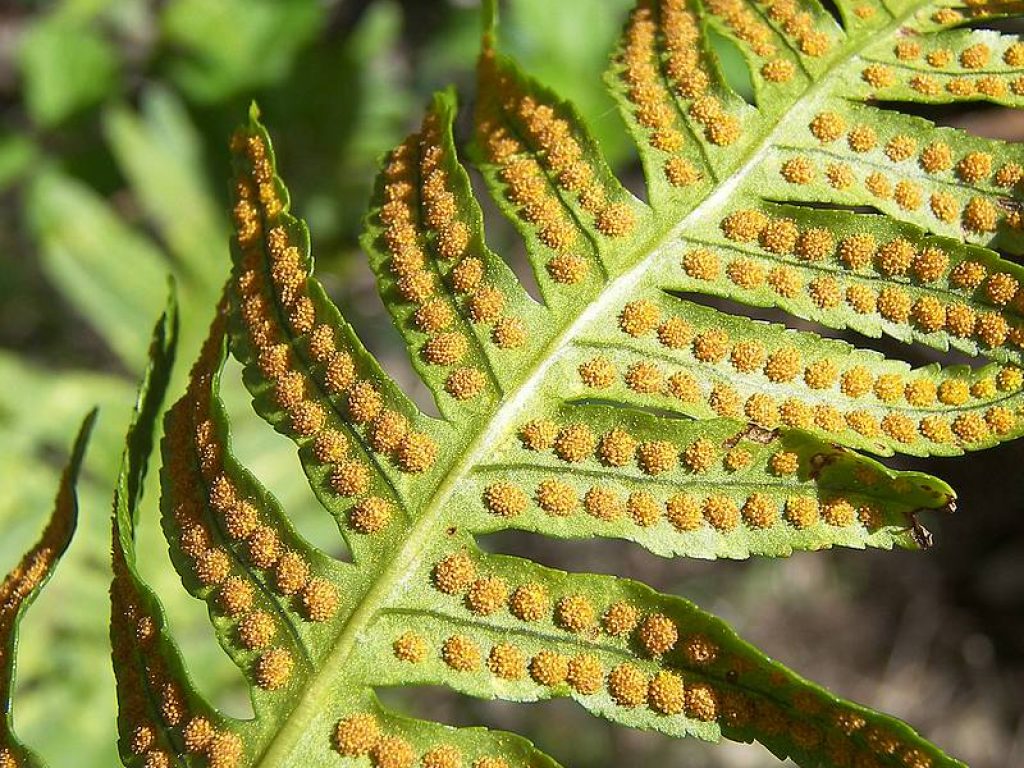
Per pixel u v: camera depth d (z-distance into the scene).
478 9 0.26
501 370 0.14
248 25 0.26
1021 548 0.33
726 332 0.14
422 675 0.13
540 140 0.14
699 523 0.13
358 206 0.26
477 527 0.14
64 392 0.21
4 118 0.32
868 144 0.15
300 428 0.14
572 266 0.14
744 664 0.13
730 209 0.14
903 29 0.15
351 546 0.14
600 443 0.14
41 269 0.32
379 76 0.27
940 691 0.34
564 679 0.13
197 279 0.22
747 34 0.15
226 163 0.25
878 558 0.35
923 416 0.14
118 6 0.29
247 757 0.13
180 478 0.14
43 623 0.20
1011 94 0.15
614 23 0.23
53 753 0.19
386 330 0.30
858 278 0.14
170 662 0.13
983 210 0.14
